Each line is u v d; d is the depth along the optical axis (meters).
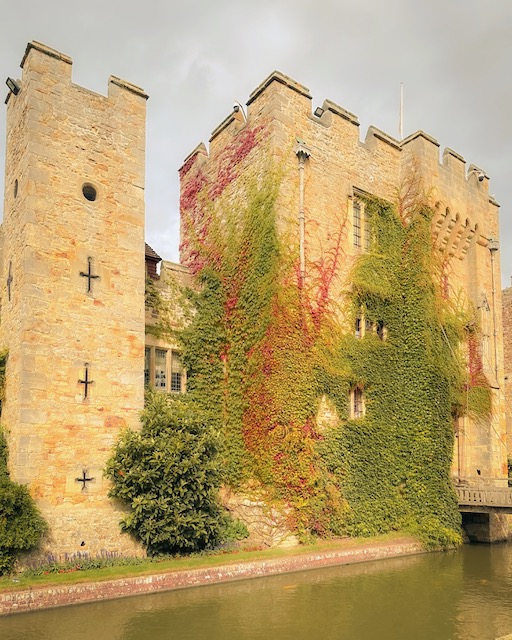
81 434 13.91
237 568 13.60
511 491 17.42
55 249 14.27
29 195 14.04
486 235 23.81
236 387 17.80
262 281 17.41
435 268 20.31
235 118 20.14
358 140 20.14
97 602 11.65
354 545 16.22
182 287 18.98
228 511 17.16
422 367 18.91
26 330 13.49
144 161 16.33
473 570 15.27
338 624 10.75
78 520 13.46
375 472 18.08
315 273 17.92
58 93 14.95
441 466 18.28
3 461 13.52
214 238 19.98
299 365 16.70
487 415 21.92
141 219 15.99
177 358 18.39
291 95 18.50
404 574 14.62
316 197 18.45
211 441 14.91
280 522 15.79
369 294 19.03
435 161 21.36
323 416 17.20
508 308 34.09
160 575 12.57
